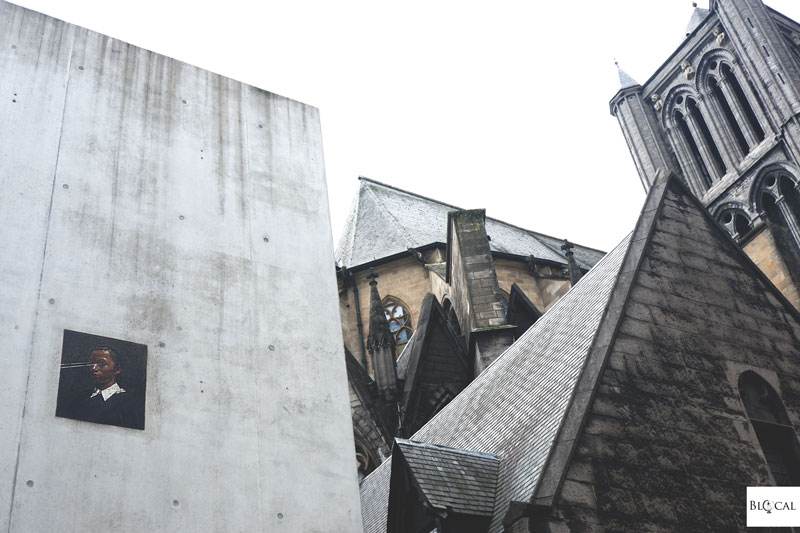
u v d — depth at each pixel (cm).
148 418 1761
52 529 1541
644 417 1759
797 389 2014
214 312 2000
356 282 5597
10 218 1847
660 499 1653
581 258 7062
